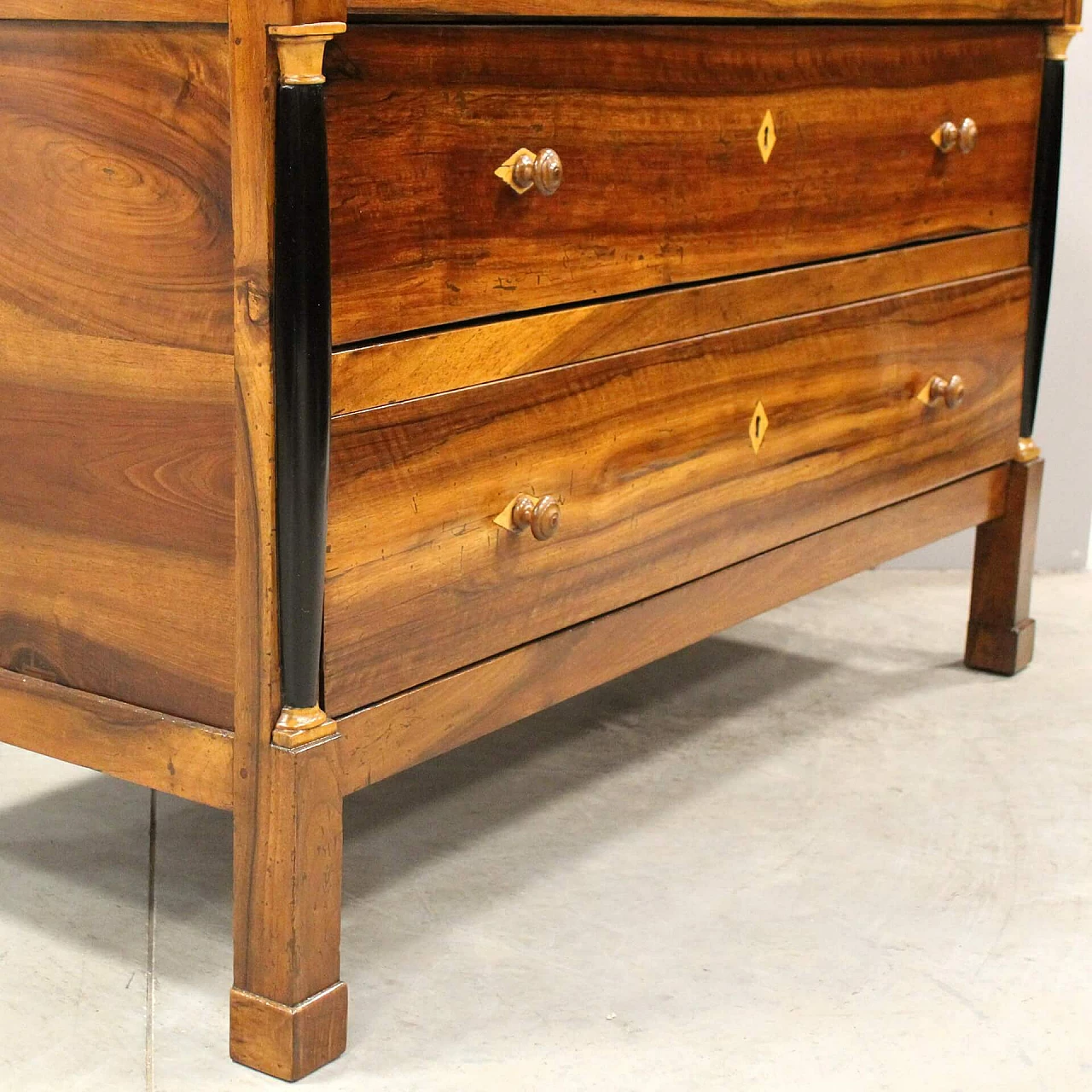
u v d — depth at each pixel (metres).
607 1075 1.29
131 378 1.26
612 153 1.43
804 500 1.80
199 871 1.63
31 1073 1.28
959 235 1.97
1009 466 2.20
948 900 1.60
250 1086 1.27
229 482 1.22
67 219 1.26
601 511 1.51
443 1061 1.30
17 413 1.35
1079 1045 1.35
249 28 1.12
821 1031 1.36
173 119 1.18
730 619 1.74
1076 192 2.59
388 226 1.23
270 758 1.24
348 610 1.26
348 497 1.24
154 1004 1.39
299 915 1.26
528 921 1.53
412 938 1.50
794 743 1.99
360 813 1.77
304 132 1.12
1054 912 1.58
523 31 1.31
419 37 1.22
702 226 1.56
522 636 1.45
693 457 1.62
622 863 1.66
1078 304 2.64
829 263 1.76
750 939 1.51
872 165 1.78
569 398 1.45
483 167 1.30
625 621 1.58
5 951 1.46
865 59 1.73
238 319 1.18
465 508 1.36
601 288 1.46
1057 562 2.75
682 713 2.09
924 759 1.95
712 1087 1.27
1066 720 2.09
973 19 1.88
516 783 1.86
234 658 1.26
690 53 1.50
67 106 1.24
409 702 1.34
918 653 2.34
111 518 1.31
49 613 1.38
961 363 2.03
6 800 1.79
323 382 1.17
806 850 1.70
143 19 1.17
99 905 1.55
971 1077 1.30
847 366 1.82
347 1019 1.33
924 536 2.05
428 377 1.29
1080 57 2.55
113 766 1.36
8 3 1.25
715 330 1.61
